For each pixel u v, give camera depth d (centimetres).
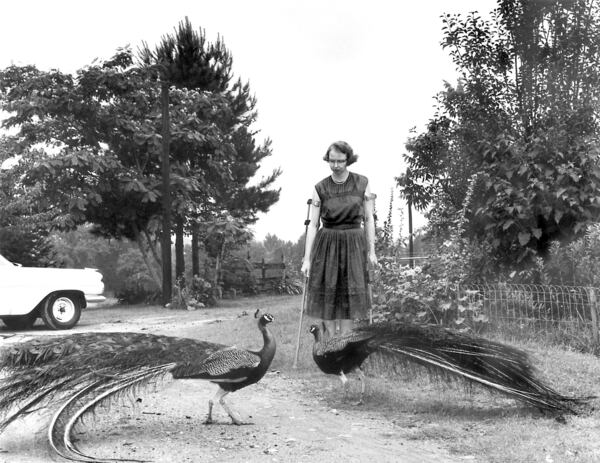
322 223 750
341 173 740
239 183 2795
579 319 857
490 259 1036
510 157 1045
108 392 509
